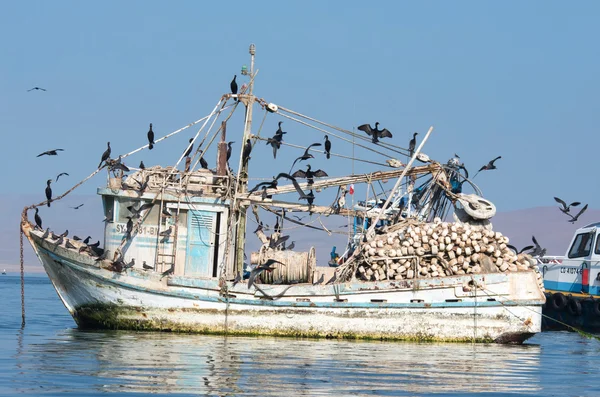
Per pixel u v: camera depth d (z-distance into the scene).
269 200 52.56
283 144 53.56
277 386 34.41
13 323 60.12
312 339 49.69
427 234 51.38
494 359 44.53
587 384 37.84
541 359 45.88
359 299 50.22
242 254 52.53
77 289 51.88
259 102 53.31
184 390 33.06
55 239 52.97
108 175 52.50
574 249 72.12
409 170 55.41
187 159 53.91
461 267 51.06
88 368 37.16
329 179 54.72
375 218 52.59
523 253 53.62
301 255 51.12
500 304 50.22
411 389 34.88
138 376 35.53
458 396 33.84
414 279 50.28
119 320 51.47
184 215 51.62
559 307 69.56
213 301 50.31
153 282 50.56
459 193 56.25
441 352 46.03
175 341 46.84
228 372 37.16
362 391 34.09
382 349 46.19
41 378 34.59
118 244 51.62
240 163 51.84
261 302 50.19
